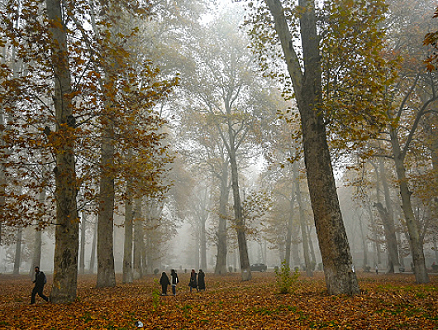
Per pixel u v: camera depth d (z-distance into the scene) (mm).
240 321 7984
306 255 28562
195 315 8938
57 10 12000
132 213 21344
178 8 25875
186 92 29094
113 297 13078
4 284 21078
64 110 11266
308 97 11906
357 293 10133
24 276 30766
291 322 7535
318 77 12016
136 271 26156
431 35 6508
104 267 16750
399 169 18562
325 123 11602
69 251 10664
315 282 19688
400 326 6574
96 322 7957
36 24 10492
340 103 11195
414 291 11547
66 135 9648
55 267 10594
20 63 25125
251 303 10570
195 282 17141
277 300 10875
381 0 10750
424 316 7219
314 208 11125
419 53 18047
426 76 18172
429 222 30844
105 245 16906
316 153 11367
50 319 8258
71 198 10898
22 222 10789
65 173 10344
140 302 11492
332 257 10469
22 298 13352
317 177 11164
